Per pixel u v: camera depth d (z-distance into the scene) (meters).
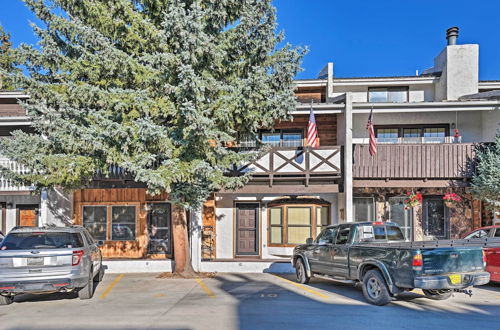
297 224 16.41
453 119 17.11
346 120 14.91
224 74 12.20
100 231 17.06
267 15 11.60
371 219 16.83
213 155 11.77
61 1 11.20
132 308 8.87
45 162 11.34
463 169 15.02
